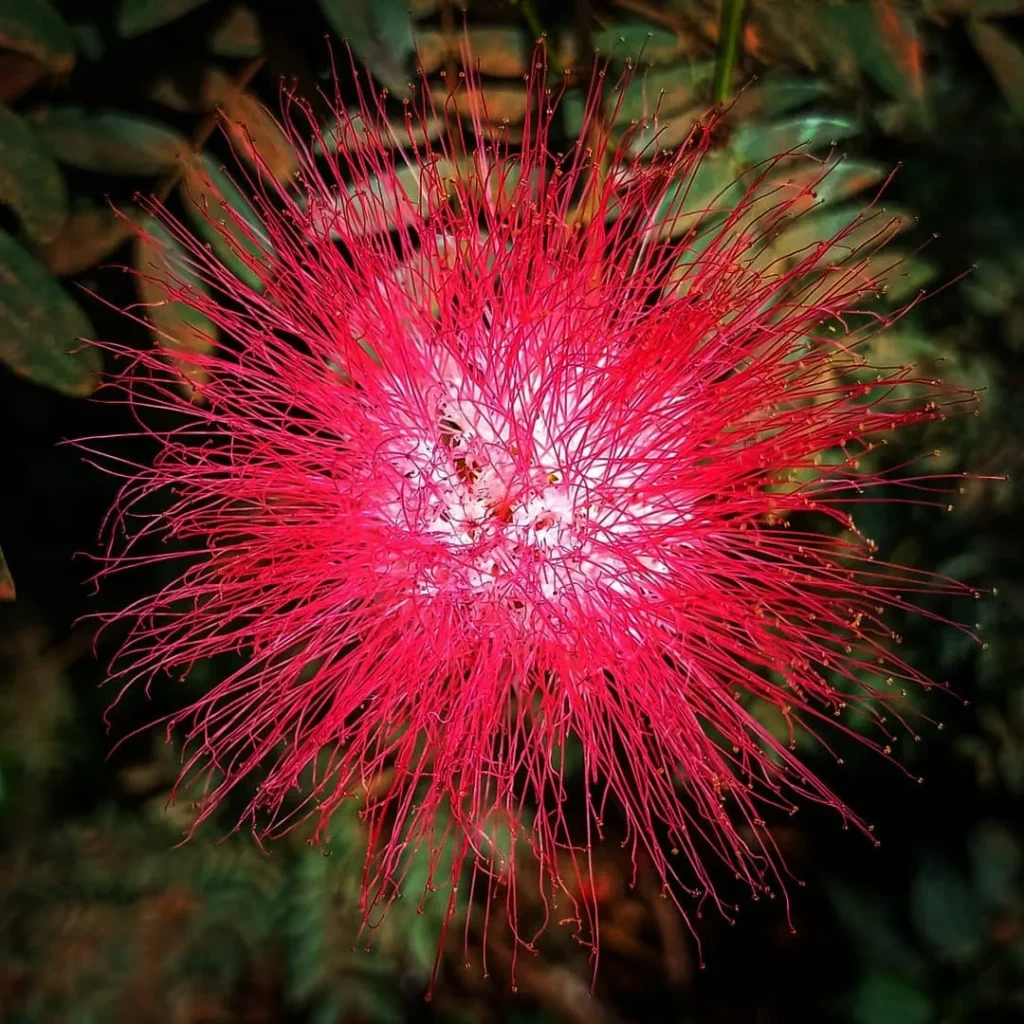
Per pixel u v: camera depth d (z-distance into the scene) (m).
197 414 0.13
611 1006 0.18
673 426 0.13
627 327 0.13
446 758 0.13
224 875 0.17
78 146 0.13
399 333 0.13
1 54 0.13
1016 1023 0.16
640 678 0.13
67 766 0.17
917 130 0.15
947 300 0.16
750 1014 0.18
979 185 0.16
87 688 0.17
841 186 0.14
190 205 0.13
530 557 0.13
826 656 0.13
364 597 0.13
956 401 0.14
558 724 0.13
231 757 0.16
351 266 0.13
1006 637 0.16
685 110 0.14
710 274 0.13
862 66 0.14
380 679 0.13
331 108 0.13
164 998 0.16
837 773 0.17
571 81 0.14
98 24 0.13
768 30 0.14
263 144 0.13
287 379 0.13
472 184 0.13
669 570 0.13
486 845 0.16
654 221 0.13
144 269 0.13
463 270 0.13
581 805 0.17
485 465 0.13
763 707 0.16
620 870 0.17
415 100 0.13
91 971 0.16
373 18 0.13
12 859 0.16
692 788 0.15
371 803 0.14
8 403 0.15
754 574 0.13
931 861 0.17
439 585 0.13
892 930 0.17
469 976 0.17
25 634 0.16
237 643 0.14
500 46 0.13
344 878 0.16
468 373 0.13
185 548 0.15
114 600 0.16
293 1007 0.17
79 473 0.16
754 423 0.13
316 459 0.13
